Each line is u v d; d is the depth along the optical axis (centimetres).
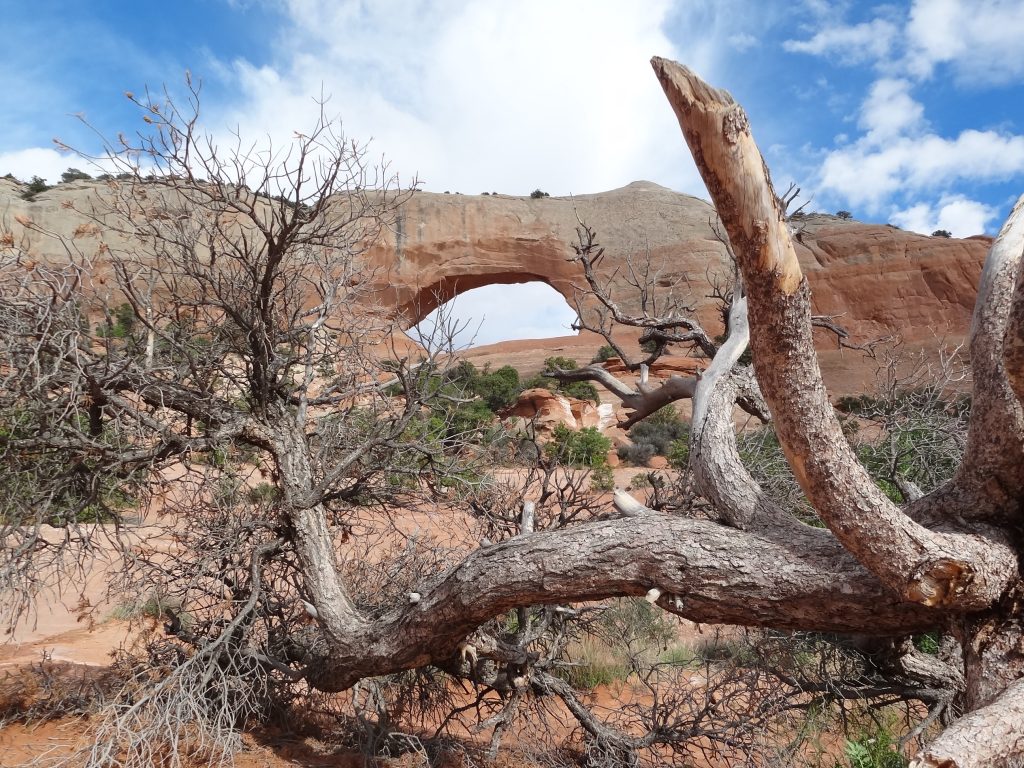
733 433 321
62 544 410
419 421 515
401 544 564
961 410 522
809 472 226
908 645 377
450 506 516
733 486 297
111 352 403
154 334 439
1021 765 188
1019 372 206
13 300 372
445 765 421
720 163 179
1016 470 240
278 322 490
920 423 511
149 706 358
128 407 402
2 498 405
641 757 451
